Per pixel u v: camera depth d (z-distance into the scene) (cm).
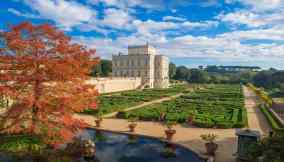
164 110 3538
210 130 2464
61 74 1289
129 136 2284
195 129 2509
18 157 1475
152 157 1736
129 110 3566
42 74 1288
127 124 2731
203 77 15738
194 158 1712
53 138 1499
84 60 1375
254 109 4047
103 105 3950
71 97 1349
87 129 2542
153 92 7631
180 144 1955
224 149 1828
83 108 1398
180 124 2759
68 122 1373
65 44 1355
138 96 6100
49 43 1338
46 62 1254
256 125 2708
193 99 5547
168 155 1759
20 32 1291
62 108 1333
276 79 12344
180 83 15038
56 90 1358
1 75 1220
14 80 1252
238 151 1570
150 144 2045
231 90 9019
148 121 2933
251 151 1197
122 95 6394
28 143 1570
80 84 1407
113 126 2612
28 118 1357
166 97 6291
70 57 1342
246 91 9212
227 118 2905
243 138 1538
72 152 1606
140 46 11469
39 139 1543
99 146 1978
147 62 10625
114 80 7938
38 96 1310
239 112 3512
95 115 3341
